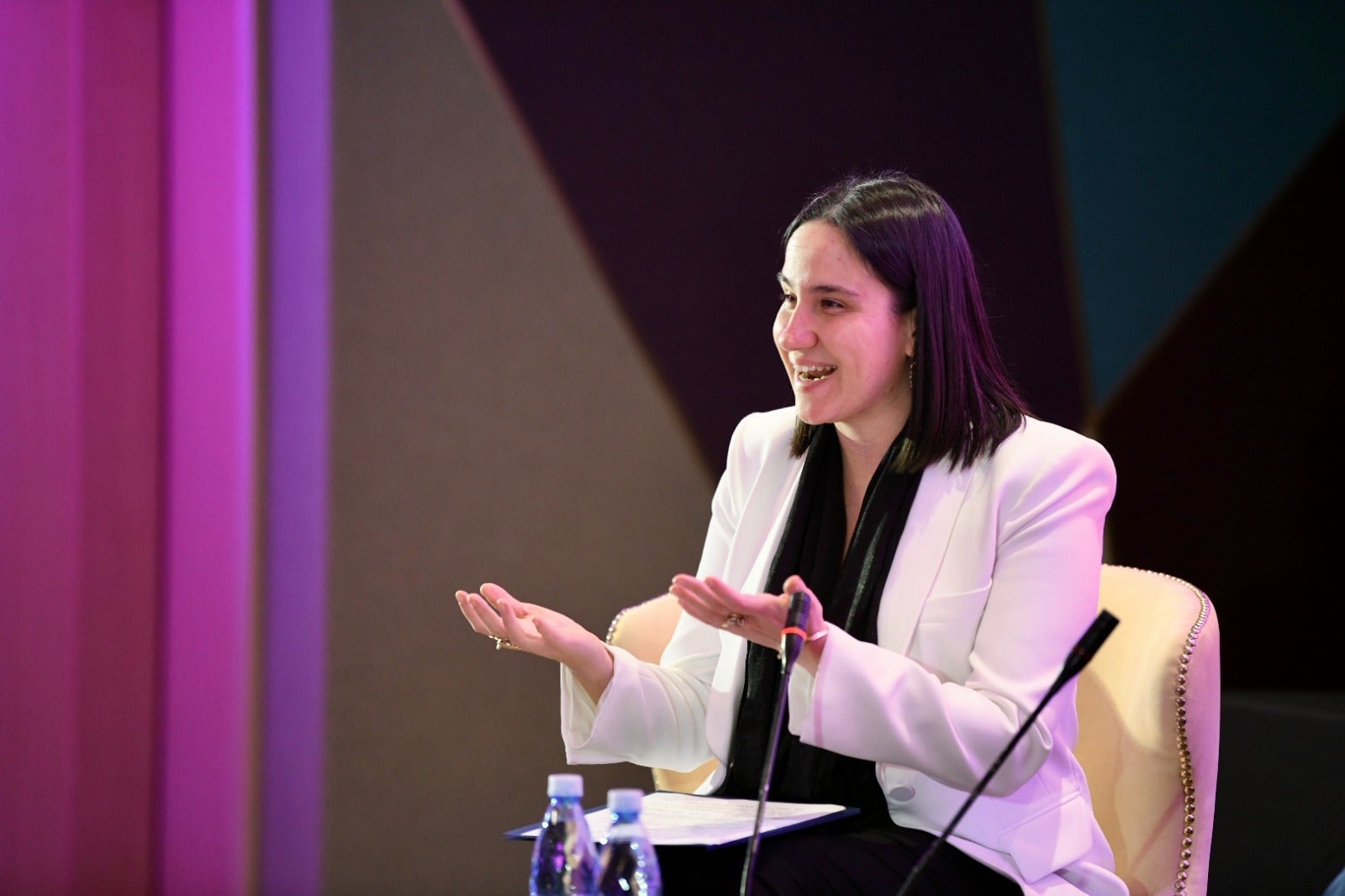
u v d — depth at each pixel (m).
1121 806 6.41
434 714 11.59
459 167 11.91
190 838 11.25
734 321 11.95
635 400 11.97
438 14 11.95
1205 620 6.42
